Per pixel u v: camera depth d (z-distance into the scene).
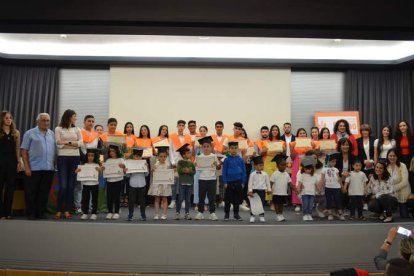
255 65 8.68
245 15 6.03
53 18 6.17
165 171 5.35
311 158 5.68
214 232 4.45
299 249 4.49
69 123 5.21
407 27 6.41
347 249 4.55
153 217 5.53
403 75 8.84
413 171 5.97
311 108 8.92
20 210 5.53
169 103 8.68
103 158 5.97
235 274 4.34
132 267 4.41
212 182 5.39
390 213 5.30
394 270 2.00
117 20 6.24
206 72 8.76
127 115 8.64
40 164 4.98
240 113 8.68
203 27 6.34
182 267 4.40
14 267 4.47
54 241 4.48
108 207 5.29
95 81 8.93
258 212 5.19
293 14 5.96
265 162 7.02
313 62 8.62
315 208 6.43
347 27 6.42
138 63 8.66
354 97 8.87
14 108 8.77
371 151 6.57
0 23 6.22
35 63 8.81
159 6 5.72
